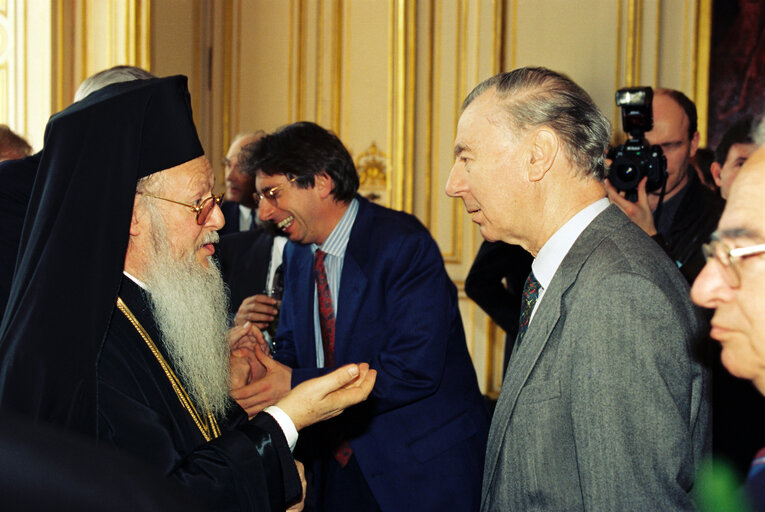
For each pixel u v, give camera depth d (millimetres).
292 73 5582
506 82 1358
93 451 536
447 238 5258
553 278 1268
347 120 5465
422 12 5223
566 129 1301
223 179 5781
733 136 1936
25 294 1162
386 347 2002
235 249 2939
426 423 2025
